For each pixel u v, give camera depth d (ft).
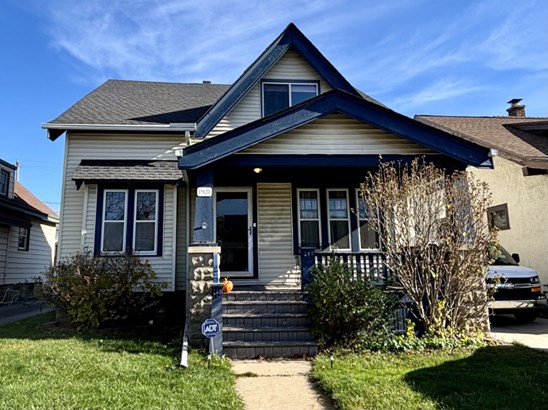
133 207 29.71
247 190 32.53
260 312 22.02
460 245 21.13
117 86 41.78
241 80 32.76
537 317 31.48
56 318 28.04
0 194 48.03
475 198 21.77
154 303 26.68
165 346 20.38
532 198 35.50
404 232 21.25
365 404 12.42
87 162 30.66
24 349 18.97
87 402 12.31
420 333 21.67
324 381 14.73
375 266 23.40
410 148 24.91
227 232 31.91
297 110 23.84
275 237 31.89
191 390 13.58
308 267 23.06
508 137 41.47
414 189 21.52
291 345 19.60
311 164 24.12
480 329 22.15
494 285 22.24
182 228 31.24
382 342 19.95
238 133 23.18
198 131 31.73
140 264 26.89
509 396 12.98
